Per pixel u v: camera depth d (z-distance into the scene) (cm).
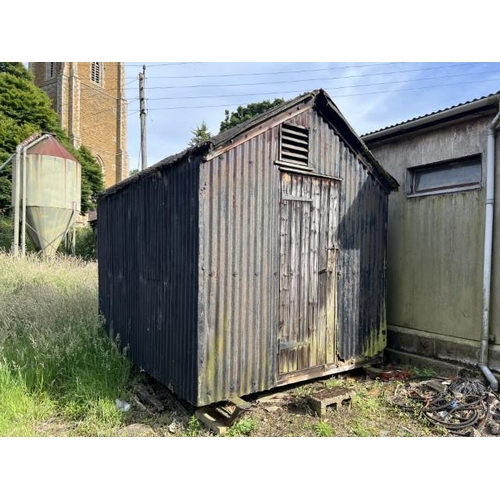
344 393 402
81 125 2594
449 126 519
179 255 378
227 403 381
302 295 439
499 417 371
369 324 517
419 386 448
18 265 902
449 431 352
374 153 624
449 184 528
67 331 490
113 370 434
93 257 1427
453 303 512
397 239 587
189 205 362
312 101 432
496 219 463
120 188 498
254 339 392
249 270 386
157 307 420
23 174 1124
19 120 1927
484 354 463
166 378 398
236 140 369
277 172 409
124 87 2941
